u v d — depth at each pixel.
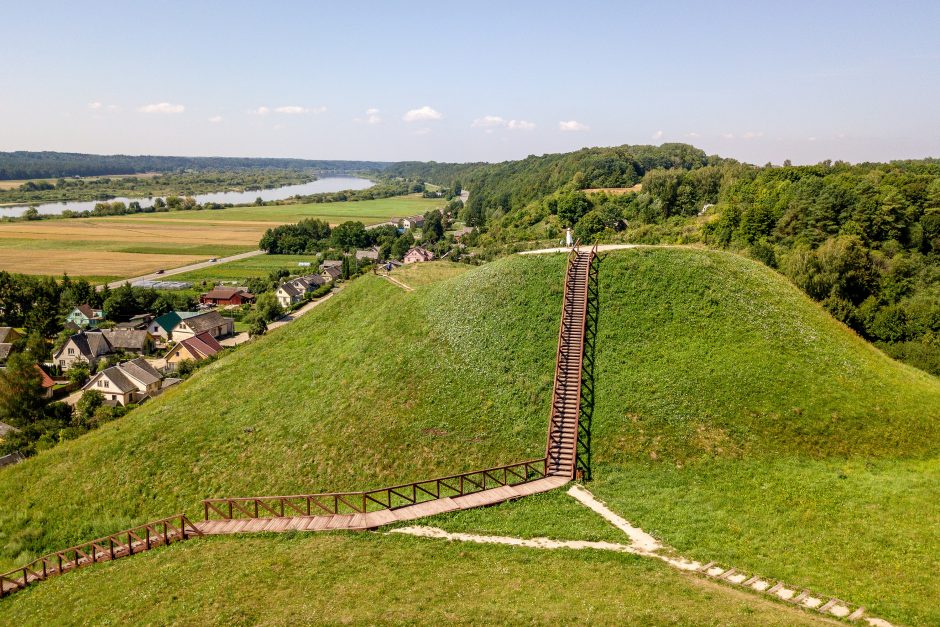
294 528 35.31
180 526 39.81
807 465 37.88
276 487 45.81
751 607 24.42
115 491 50.44
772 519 32.50
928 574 27.00
